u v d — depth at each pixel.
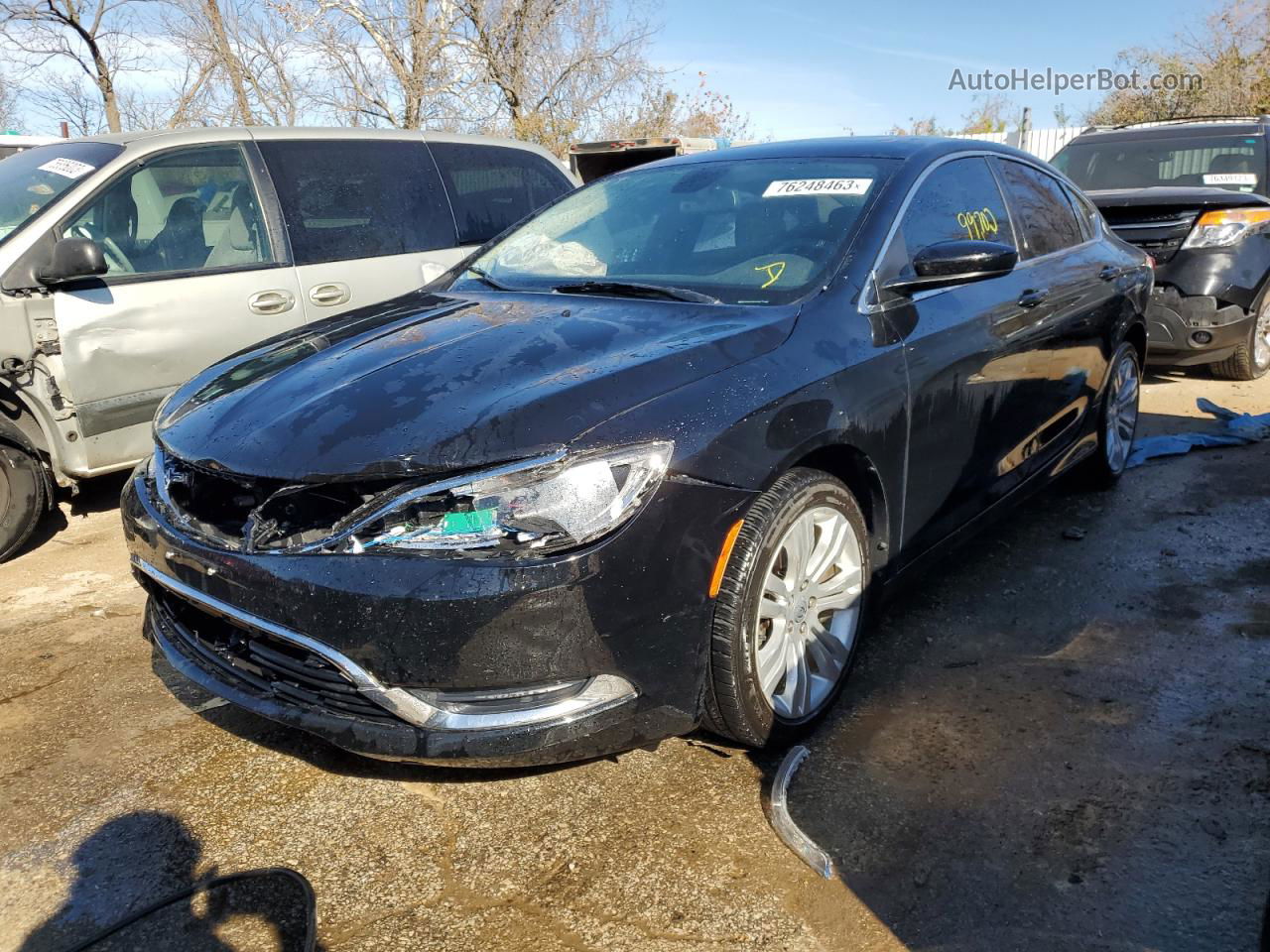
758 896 2.31
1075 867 2.36
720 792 2.70
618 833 2.55
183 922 2.29
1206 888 2.27
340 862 2.48
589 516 2.28
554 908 2.30
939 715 3.03
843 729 2.97
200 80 15.40
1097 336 4.46
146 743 3.03
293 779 2.83
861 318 3.04
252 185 5.17
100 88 16.39
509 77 16.38
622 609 2.30
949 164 3.73
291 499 2.40
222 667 2.66
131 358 4.64
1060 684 3.17
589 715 2.33
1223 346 6.70
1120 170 8.60
